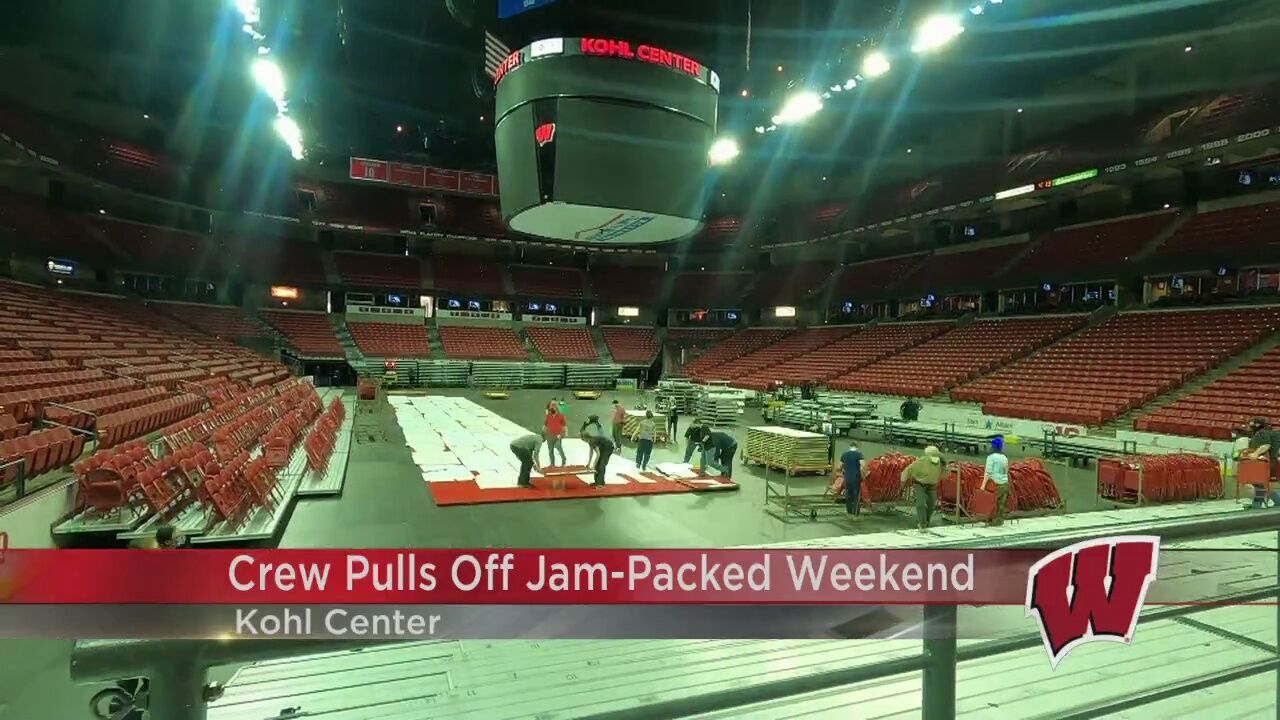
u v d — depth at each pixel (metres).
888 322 39.25
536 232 16.73
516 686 3.11
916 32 20.31
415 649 3.48
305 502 11.06
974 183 33.97
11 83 27.34
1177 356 21.31
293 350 39.19
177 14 24.28
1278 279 24.16
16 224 28.14
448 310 48.09
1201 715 2.69
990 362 26.80
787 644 3.73
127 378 17.56
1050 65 26.08
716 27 20.30
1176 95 26.27
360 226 43.41
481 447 17.58
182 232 38.50
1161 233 27.56
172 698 1.05
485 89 31.09
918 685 3.02
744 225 48.69
